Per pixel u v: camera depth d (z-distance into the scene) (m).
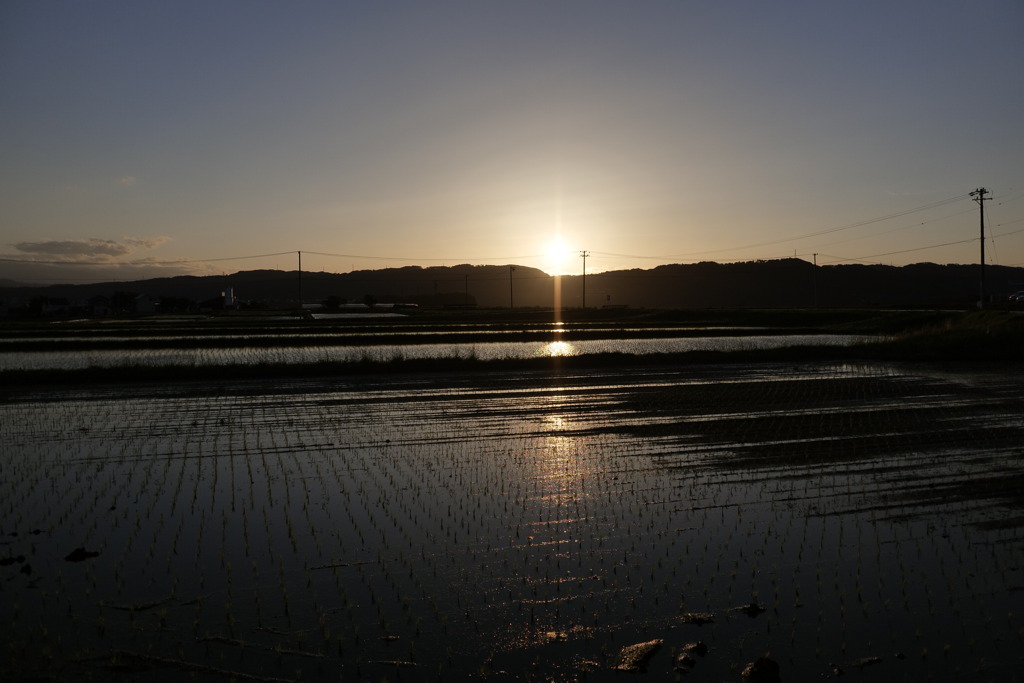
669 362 32.31
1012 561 8.76
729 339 46.12
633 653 6.64
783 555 8.97
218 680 6.28
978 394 22.47
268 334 48.75
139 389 24.20
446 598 7.79
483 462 13.73
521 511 10.68
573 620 7.34
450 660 6.61
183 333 49.66
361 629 7.13
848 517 10.34
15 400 21.83
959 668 6.51
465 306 128.88
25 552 9.08
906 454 14.10
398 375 28.03
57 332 50.44
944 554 8.98
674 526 10.00
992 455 13.97
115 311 126.50
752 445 15.04
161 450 14.84
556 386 24.83
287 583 8.14
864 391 23.23
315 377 27.38
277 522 10.19
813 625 7.27
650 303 181.88
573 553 9.04
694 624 7.27
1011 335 35.69
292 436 16.31
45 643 6.85
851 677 6.37
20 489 11.91
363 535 9.66
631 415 18.95
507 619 7.35
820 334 51.47
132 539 9.52
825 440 15.48
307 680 6.28
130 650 6.74
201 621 7.28
